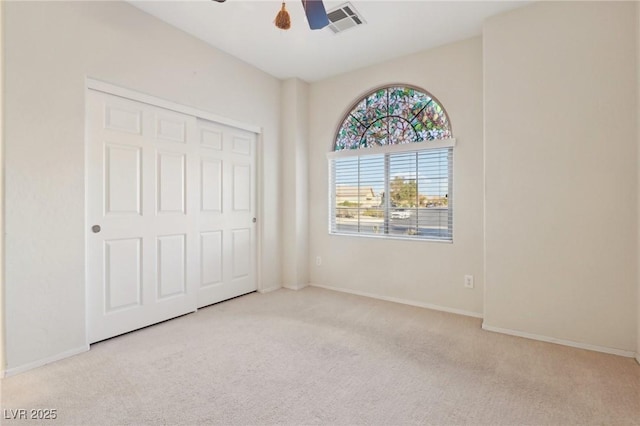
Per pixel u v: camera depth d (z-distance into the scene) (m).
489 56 2.65
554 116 2.40
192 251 3.05
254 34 2.94
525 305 2.53
